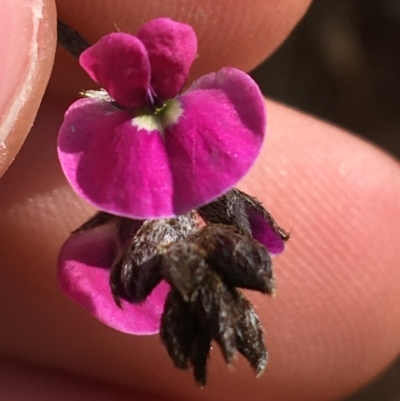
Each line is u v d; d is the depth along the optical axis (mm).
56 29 49
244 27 68
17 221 68
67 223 69
